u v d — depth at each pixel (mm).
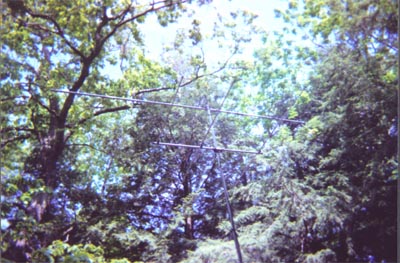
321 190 6625
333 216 6281
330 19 6793
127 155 8070
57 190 7273
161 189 7793
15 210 6039
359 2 6367
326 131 6801
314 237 6391
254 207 6902
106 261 6629
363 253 6039
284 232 6488
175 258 6855
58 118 7941
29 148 7492
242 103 8047
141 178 7879
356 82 6465
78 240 6988
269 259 6324
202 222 7293
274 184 6934
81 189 7566
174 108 8297
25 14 7879
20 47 7793
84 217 7336
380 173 6176
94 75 8969
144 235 7152
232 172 7547
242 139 7832
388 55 6188
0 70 7539
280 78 7648
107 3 8688
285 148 7105
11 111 7535
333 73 6758
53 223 6484
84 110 8492
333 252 6070
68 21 8453
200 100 8383
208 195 7527
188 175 7828
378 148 6297
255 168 7340
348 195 6320
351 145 6473
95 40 8734
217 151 7336
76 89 8461
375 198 6152
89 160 7934
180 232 7195
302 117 7367
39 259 5605
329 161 6633
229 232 6863
